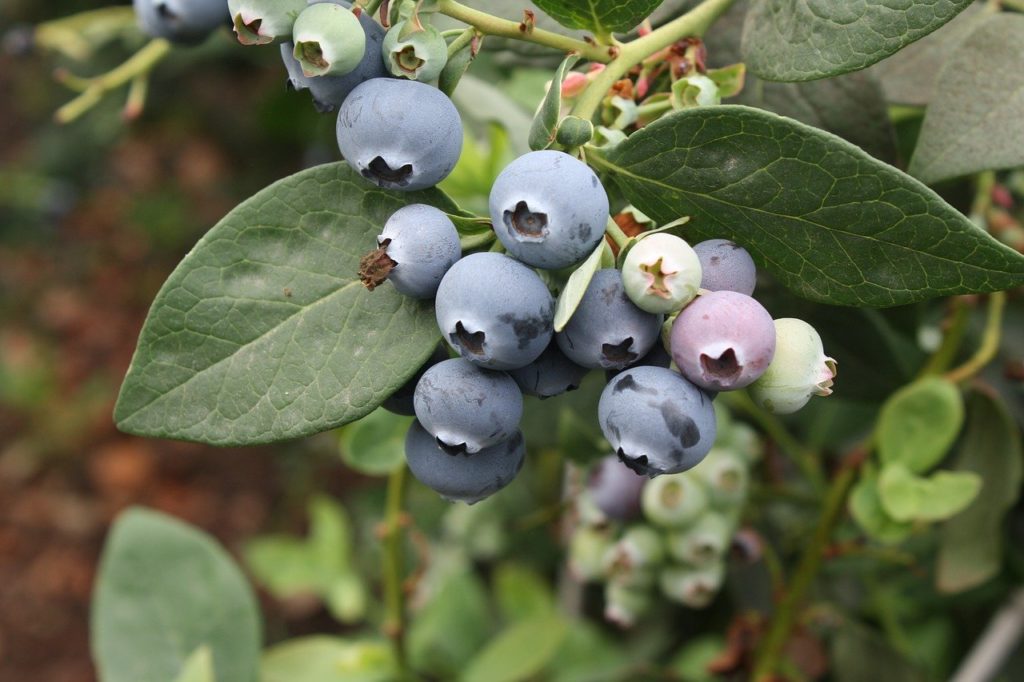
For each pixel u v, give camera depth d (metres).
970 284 0.26
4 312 1.50
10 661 1.14
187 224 1.51
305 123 0.67
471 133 0.38
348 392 0.26
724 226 0.27
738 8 0.32
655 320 0.25
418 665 0.59
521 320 0.25
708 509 0.37
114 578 0.38
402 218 0.26
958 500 0.34
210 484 1.27
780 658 0.40
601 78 0.28
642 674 0.44
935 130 0.29
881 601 0.46
